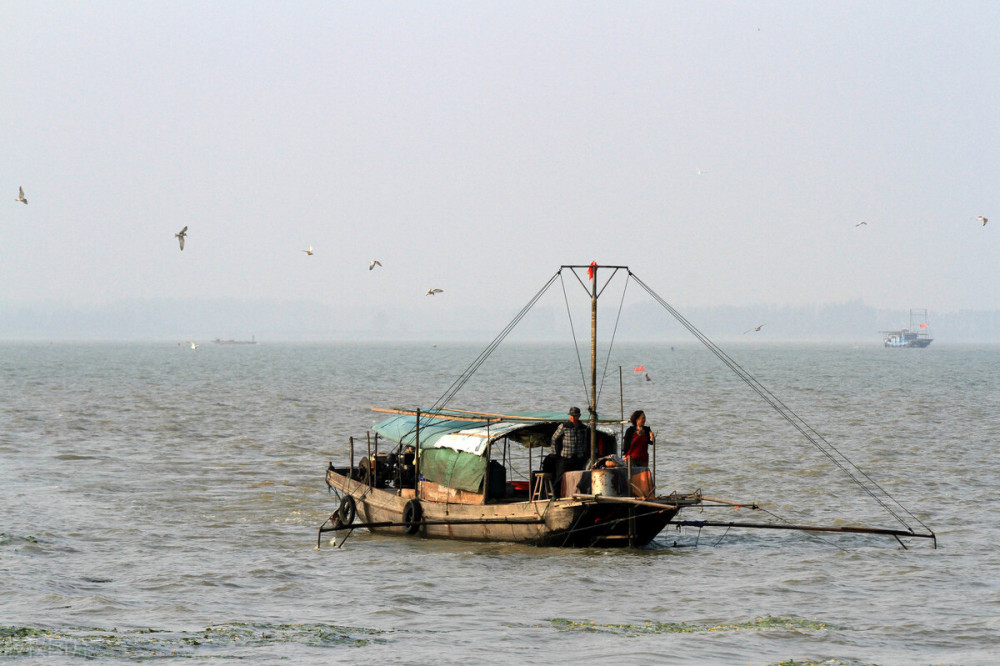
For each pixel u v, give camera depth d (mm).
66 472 142875
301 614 72750
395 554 93500
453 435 102062
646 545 97250
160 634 65938
